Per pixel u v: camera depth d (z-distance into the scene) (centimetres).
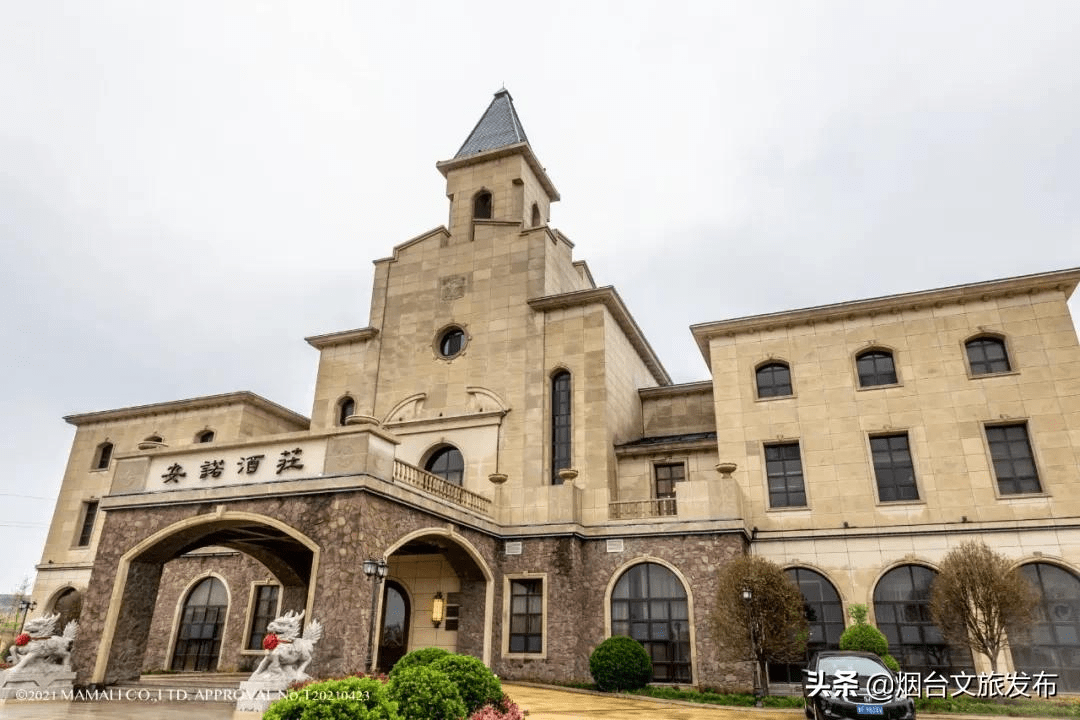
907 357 2264
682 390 2891
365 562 1543
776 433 2317
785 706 1680
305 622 1504
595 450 2412
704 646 1938
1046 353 2120
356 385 2902
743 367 2441
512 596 2141
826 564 2109
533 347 2639
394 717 770
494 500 2244
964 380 2177
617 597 2095
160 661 2522
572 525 2133
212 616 2555
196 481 1803
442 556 2252
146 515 1827
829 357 2352
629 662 1866
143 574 1831
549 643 2028
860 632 1819
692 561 2036
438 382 2750
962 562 1794
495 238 2902
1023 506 1997
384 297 3006
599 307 2597
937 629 1948
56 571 3089
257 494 1684
